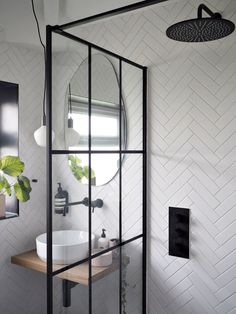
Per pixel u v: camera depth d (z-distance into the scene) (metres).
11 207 2.28
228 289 1.77
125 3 1.88
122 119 2.06
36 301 2.35
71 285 1.81
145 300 2.04
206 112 1.83
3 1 1.77
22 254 2.18
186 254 1.90
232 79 1.75
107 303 1.92
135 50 2.06
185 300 1.91
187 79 1.88
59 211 1.89
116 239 2.03
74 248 1.71
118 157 2.02
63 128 1.87
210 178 1.82
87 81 1.85
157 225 2.01
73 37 1.66
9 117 2.25
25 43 2.16
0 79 2.11
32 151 2.32
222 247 1.79
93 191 2.05
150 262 2.04
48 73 1.56
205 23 1.26
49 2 1.78
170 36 1.41
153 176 2.01
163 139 1.97
